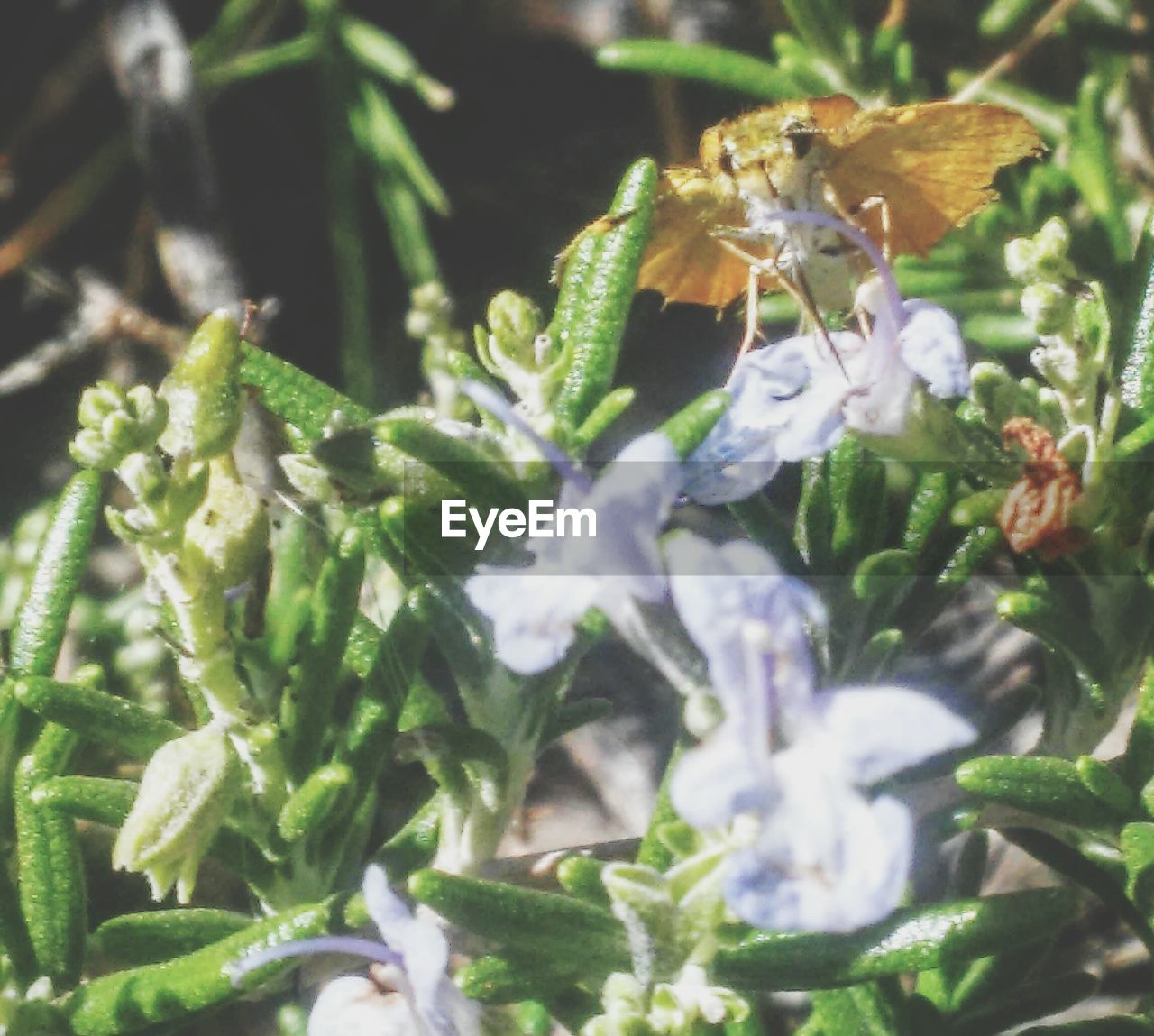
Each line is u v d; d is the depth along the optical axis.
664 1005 0.11
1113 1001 0.16
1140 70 0.18
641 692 0.17
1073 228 0.17
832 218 0.12
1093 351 0.12
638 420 0.19
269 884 0.12
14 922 0.12
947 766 0.13
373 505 0.12
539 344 0.11
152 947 0.12
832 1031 0.12
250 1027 0.14
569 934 0.11
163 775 0.11
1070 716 0.13
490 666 0.12
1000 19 0.19
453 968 0.12
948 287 0.17
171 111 0.19
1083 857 0.13
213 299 0.19
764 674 0.10
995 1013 0.13
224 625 0.12
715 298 0.13
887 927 0.11
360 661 0.13
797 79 0.17
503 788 0.12
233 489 0.12
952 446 0.12
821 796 0.10
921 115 0.12
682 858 0.11
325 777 0.12
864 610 0.12
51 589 0.12
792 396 0.12
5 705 0.12
